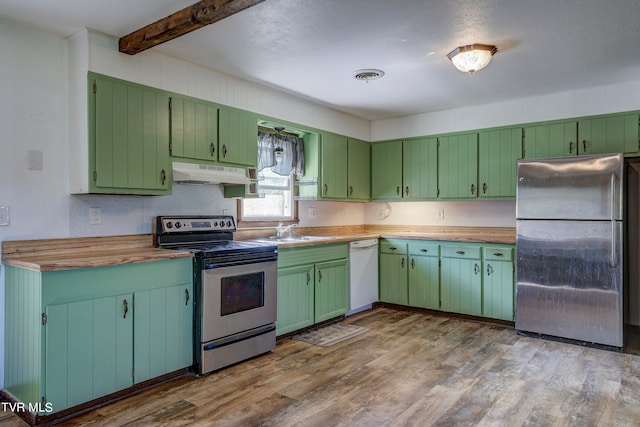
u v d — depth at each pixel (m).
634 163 4.08
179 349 2.75
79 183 2.66
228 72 3.40
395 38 2.74
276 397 2.50
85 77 2.62
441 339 3.62
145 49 2.70
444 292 4.35
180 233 3.21
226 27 2.58
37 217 2.62
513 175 4.26
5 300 2.48
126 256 2.49
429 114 4.78
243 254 3.05
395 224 5.33
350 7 2.33
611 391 2.58
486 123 4.41
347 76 3.51
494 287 4.06
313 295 3.89
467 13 2.40
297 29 2.61
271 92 3.86
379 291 4.82
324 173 4.46
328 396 2.51
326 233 4.90
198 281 2.84
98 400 2.37
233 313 2.99
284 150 4.23
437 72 3.41
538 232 3.67
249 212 4.04
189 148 3.15
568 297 3.53
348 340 3.59
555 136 4.04
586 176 3.45
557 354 3.25
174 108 3.06
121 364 2.44
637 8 2.33
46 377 2.14
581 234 3.47
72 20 2.49
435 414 2.29
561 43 2.82
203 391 2.57
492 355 3.22
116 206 2.97
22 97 2.57
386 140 5.10
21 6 2.31
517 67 3.30
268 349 3.26
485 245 4.10
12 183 2.53
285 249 3.57
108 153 2.68
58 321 2.18
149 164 2.90
